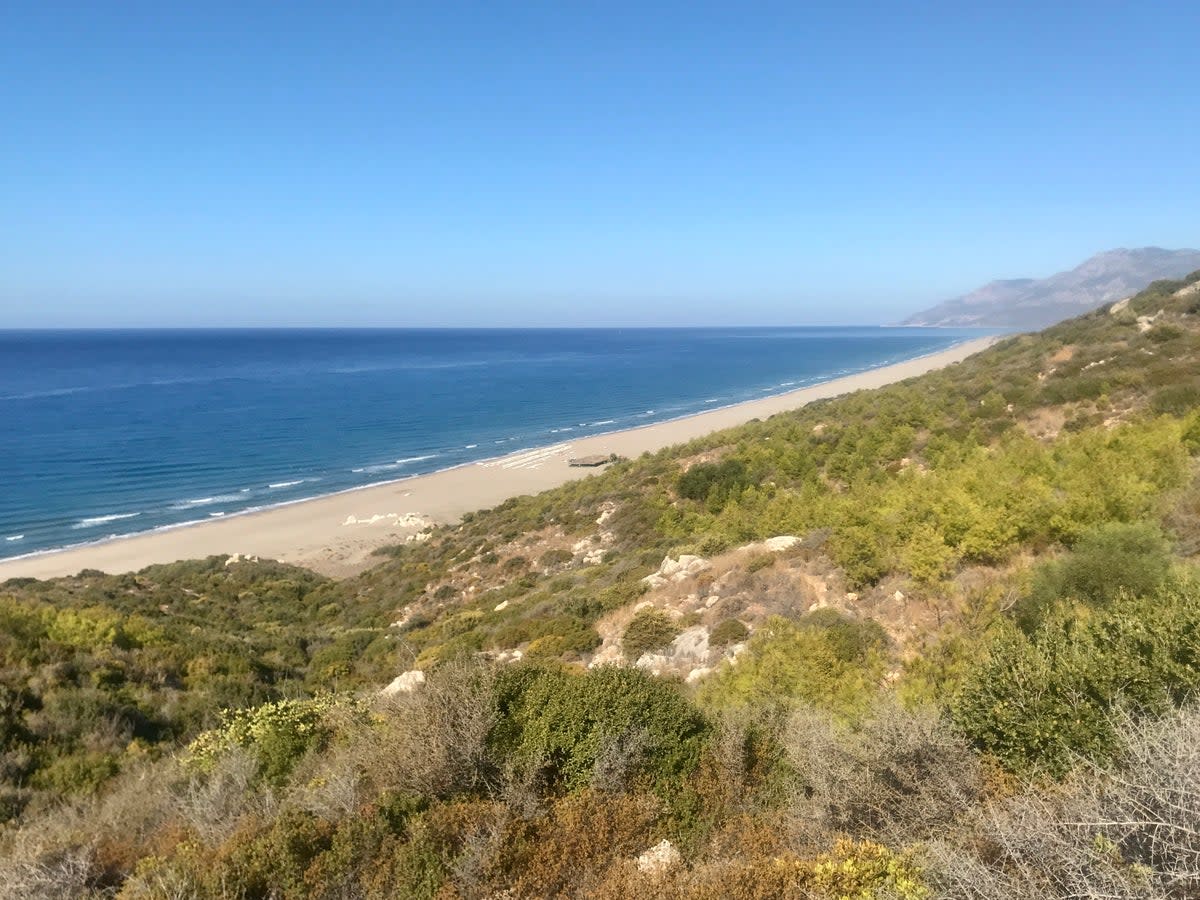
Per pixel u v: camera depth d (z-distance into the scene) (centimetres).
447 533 4741
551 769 711
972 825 495
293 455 7212
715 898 482
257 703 1499
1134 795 398
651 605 1869
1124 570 968
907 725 611
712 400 11544
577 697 743
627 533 3631
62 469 6288
